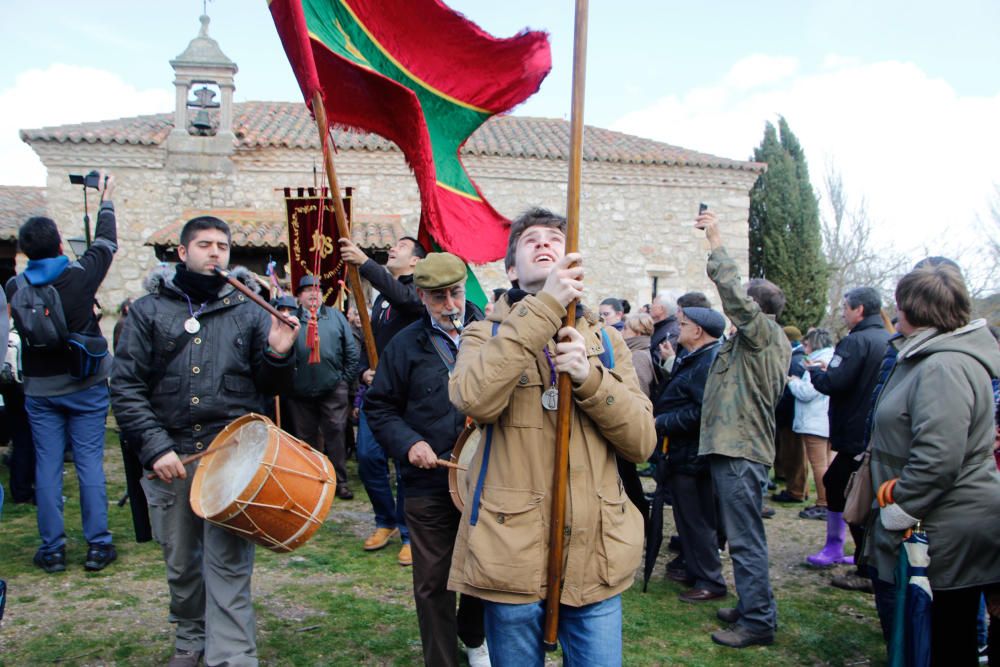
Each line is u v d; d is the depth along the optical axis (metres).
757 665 3.37
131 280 12.98
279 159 13.52
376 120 4.21
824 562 4.83
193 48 13.30
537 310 1.91
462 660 3.34
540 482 1.99
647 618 3.87
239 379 3.04
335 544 4.98
